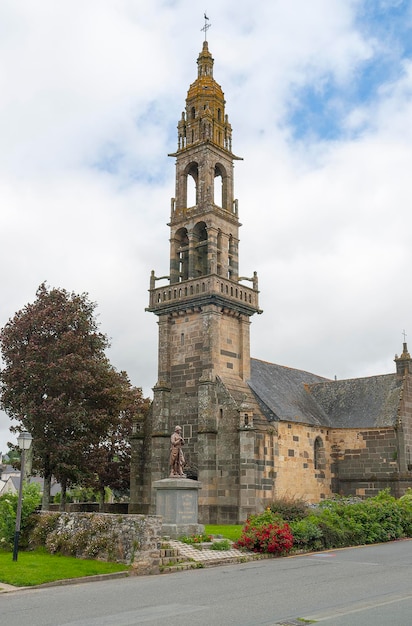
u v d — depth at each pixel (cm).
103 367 4734
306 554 2941
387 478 4825
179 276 5009
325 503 3741
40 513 3083
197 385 4597
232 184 5194
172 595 1925
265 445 4406
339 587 1997
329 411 5353
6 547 2972
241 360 4794
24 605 1836
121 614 1664
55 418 4356
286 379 5478
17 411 4584
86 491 7688
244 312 4847
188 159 5141
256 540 2898
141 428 4897
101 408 4712
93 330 4816
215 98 5259
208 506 4231
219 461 4338
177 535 2941
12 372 4462
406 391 5125
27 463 4381
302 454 4769
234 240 5050
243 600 1811
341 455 5078
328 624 1477
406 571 2331
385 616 1549
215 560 2659
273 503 3447
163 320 4862
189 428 4578
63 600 1895
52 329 4634
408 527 3684
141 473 4812
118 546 2598
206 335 4597
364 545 3281
